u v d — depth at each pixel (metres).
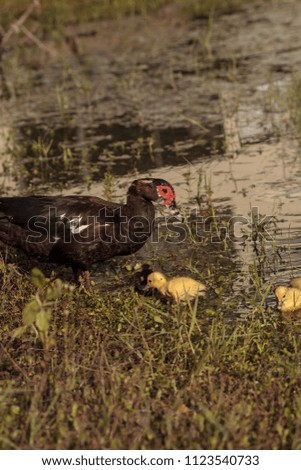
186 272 13.33
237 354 10.53
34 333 11.09
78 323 11.55
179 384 9.93
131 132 20.14
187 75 23.97
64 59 25.31
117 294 12.35
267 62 24.53
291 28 27.88
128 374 10.00
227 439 8.60
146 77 24.09
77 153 19.09
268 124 19.95
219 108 21.20
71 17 29.89
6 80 24.80
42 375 9.78
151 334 11.18
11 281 12.73
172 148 18.98
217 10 30.70
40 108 22.31
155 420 9.13
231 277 12.95
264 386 9.65
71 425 9.07
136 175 17.53
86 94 23.02
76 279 12.84
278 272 13.11
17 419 9.07
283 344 10.89
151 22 29.50
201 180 16.61
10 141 20.12
